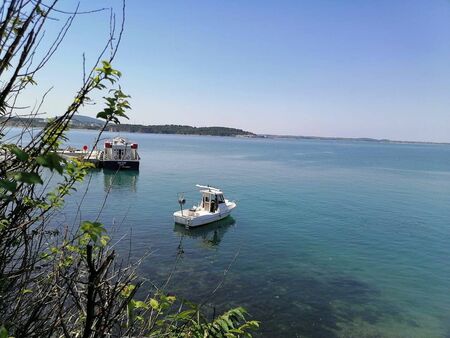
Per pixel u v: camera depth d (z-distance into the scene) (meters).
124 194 43.38
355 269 21.98
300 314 16.02
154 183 53.50
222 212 33.44
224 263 21.98
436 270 22.30
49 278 3.52
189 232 28.86
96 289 2.61
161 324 3.98
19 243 3.36
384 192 53.09
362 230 31.47
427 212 39.69
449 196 50.69
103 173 60.19
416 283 20.22
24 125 3.20
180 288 17.75
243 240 27.44
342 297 17.98
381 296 18.34
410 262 23.66
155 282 18.02
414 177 74.44
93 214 31.47
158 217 32.91
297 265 22.31
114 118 3.38
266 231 30.31
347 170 86.19
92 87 3.21
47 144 3.33
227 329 3.88
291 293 18.11
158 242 25.39
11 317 3.21
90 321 2.60
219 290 17.97
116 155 62.09
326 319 15.74
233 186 54.84
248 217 35.31
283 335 14.32
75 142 120.12
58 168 2.37
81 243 3.83
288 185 57.47
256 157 125.00
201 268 20.83
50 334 3.11
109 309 2.74
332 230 31.17
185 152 135.00
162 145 188.62
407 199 47.66
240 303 16.72
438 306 17.45
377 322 15.71
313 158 130.12
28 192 3.41
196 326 3.90
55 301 3.33
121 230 27.81
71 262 3.70
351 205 42.62
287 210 38.94
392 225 33.47
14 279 3.26
